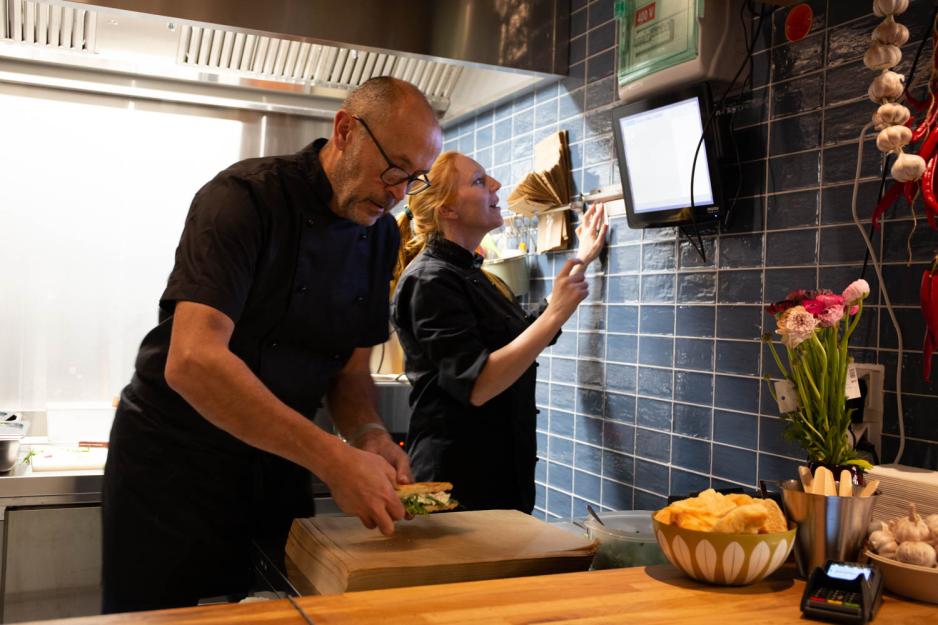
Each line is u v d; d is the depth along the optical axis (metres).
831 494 1.16
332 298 1.57
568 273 1.75
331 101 3.04
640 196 2.06
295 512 1.61
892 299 1.50
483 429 1.93
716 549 1.07
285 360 1.56
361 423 1.60
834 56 1.64
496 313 1.96
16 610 2.19
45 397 2.95
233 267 1.33
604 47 2.36
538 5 2.50
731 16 1.84
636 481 2.20
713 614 0.98
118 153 3.02
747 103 1.86
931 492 1.19
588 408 2.42
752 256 1.83
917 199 1.45
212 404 1.22
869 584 1.00
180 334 1.26
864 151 1.57
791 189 1.73
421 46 2.36
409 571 1.10
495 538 1.27
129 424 1.53
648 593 1.05
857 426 1.50
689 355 2.01
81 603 2.24
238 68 2.70
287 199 1.46
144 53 2.59
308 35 2.26
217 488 1.51
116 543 1.52
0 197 2.89
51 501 2.21
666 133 1.94
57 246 2.96
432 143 1.37
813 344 1.22
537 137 2.70
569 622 0.93
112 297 3.03
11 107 2.88
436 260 1.94
